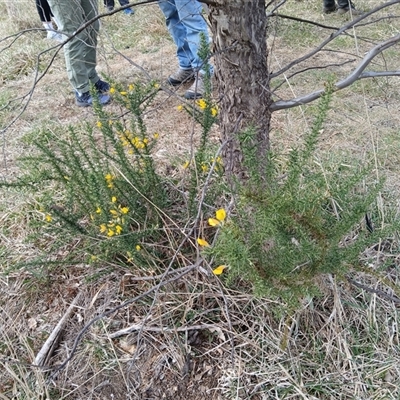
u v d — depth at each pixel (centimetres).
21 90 407
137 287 198
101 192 200
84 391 177
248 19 151
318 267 152
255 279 146
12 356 185
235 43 154
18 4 563
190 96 338
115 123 212
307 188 164
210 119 191
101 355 183
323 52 411
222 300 184
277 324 179
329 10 498
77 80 356
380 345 176
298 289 147
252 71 161
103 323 190
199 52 182
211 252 142
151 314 188
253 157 157
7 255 227
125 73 414
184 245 197
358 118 306
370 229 203
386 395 161
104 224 185
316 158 245
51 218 205
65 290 208
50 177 205
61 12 325
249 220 158
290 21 475
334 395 164
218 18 152
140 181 209
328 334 176
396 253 206
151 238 204
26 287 212
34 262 200
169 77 379
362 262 196
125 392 175
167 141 301
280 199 146
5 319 204
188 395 172
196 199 210
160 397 173
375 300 184
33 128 335
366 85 342
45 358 187
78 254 214
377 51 158
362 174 167
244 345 177
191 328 181
